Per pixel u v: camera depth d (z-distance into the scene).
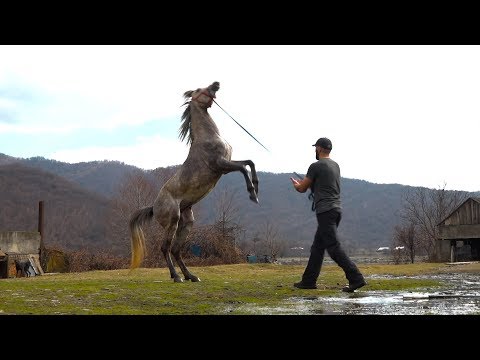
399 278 10.98
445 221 39.66
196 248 36.19
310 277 7.81
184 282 8.79
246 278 10.44
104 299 6.11
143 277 10.86
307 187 7.84
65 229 60.62
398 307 5.66
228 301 6.26
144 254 9.99
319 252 7.76
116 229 56.09
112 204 59.50
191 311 5.33
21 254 24.58
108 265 32.66
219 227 37.75
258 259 44.41
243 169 8.99
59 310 5.17
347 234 103.38
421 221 55.22
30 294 6.41
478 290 7.78
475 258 39.81
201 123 9.43
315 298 6.71
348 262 7.51
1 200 66.44
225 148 9.35
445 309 5.43
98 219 62.03
